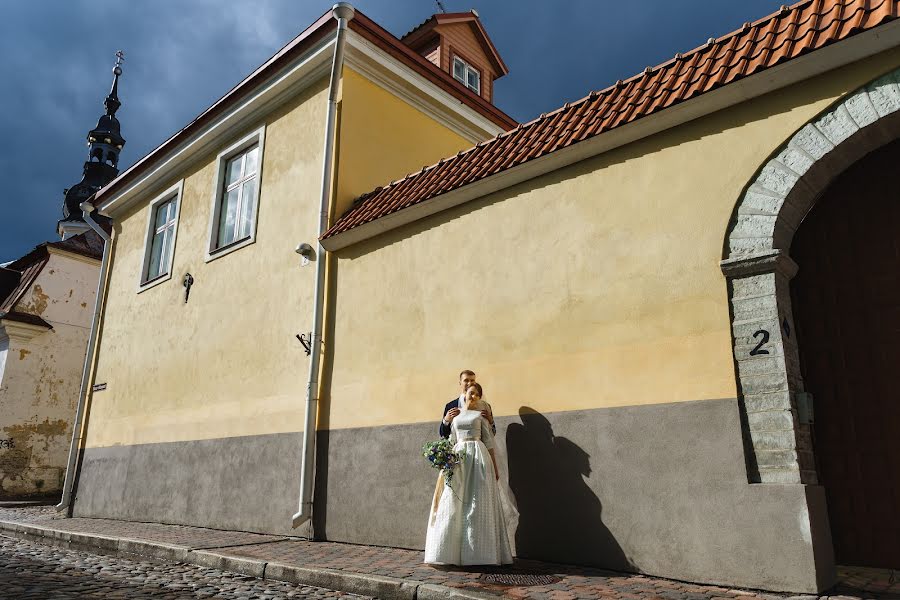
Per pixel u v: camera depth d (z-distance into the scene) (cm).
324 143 855
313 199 850
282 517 761
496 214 636
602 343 528
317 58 889
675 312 491
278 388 820
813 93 459
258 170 968
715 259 479
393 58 925
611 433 505
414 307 688
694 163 508
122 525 916
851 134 436
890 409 447
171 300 1069
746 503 428
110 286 1280
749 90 481
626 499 487
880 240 471
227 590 491
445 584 444
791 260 462
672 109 514
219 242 1026
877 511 442
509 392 581
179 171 1162
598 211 557
